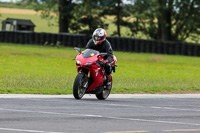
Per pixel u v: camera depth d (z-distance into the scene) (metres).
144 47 154.62
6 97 39.72
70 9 196.50
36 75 70.31
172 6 183.62
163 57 145.50
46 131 24.45
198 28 196.50
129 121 29.52
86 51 39.66
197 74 93.06
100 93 41.69
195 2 187.38
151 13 192.62
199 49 156.62
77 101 39.25
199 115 34.34
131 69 97.12
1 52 121.44
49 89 50.06
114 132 25.11
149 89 56.06
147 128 27.06
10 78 61.75
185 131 26.59
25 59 106.88
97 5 199.62
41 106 34.72
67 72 81.62
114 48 151.50
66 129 25.38
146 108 37.06
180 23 196.00
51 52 135.62
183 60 138.38
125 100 42.78
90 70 38.78
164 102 42.62
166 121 30.36
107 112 33.31
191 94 51.06
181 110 36.91
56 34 157.50
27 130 24.50
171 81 71.44
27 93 44.94
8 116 29.00
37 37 158.75
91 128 26.06
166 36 191.00
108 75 40.97
